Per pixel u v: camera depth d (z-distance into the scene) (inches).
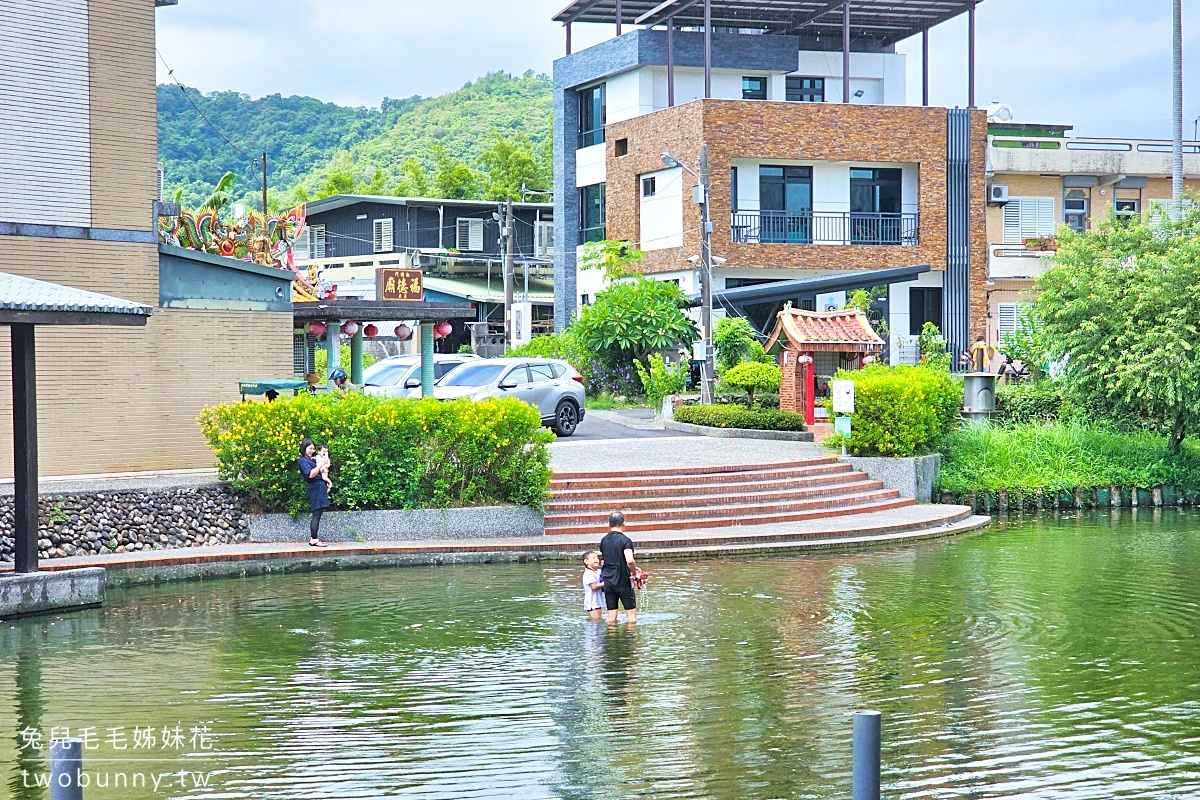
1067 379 1387.8
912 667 610.2
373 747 479.5
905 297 2022.6
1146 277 1337.4
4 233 937.5
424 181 3366.1
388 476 954.7
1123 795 430.3
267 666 608.1
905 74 2282.2
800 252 1947.6
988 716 525.7
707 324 1555.1
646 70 2121.1
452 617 725.9
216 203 1370.6
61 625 703.7
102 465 983.6
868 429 1214.3
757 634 682.8
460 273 2605.8
